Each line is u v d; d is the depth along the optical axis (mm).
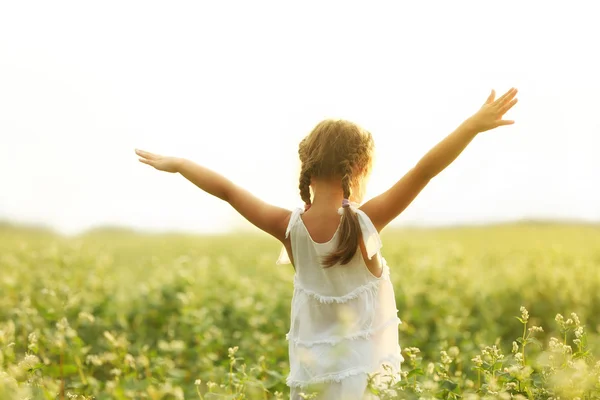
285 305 7738
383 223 3248
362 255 3264
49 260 9922
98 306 7012
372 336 3236
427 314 7461
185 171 3582
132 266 11633
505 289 8430
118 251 14406
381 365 3229
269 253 14500
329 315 3260
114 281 8703
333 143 3354
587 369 3434
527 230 19297
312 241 3297
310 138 3430
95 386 4648
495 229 20562
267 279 10031
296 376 3264
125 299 7465
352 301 3234
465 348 5922
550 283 8234
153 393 4262
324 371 3172
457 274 9422
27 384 3754
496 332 6719
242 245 16844
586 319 7227
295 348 3318
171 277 8359
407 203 3215
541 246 13602
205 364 5391
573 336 6605
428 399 3230
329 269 3256
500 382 3600
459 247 13164
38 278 8531
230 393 4090
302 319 3307
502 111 3100
